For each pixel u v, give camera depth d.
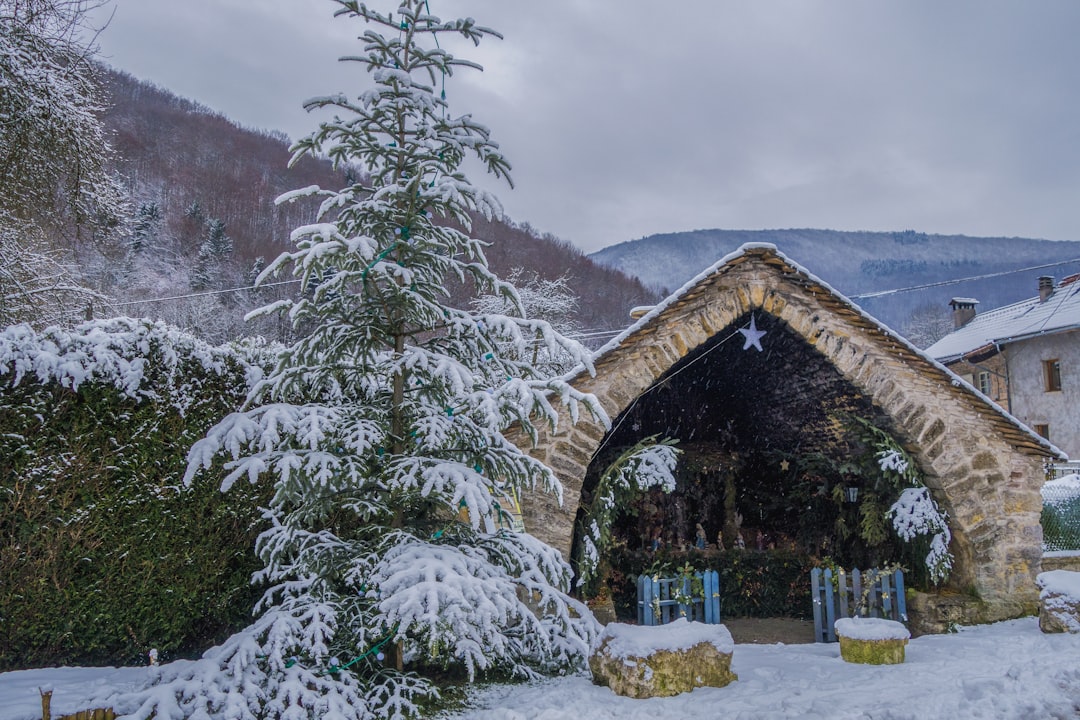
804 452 12.63
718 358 11.78
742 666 7.29
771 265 9.36
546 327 5.91
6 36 8.52
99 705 4.42
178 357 6.50
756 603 11.67
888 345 9.59
